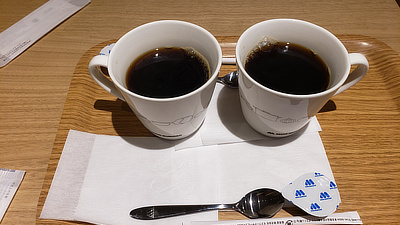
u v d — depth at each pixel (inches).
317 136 10.5
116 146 10.3
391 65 12.4
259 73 9.8
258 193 9.3
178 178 9.6
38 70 13.7
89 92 11.8
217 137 10.4
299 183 9.1
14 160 10.6
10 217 9.5
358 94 11.8
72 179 9.5
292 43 10.5
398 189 9.4
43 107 12.2
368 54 13.0
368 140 10.5
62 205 9.0
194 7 16.9
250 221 8.6
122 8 16.9
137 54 10.2
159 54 10.5
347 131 10.8
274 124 9.5
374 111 11.3
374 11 16.9
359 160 10.1
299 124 9.5
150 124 9.5
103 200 9.1
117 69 9.1
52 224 8.7
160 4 17.1
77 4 16.8
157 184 9.5
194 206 9.0
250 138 10.4
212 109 11.1
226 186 9.5
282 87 9.3
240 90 9.6
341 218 8.6
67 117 10.9
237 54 8.9
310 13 16.7
